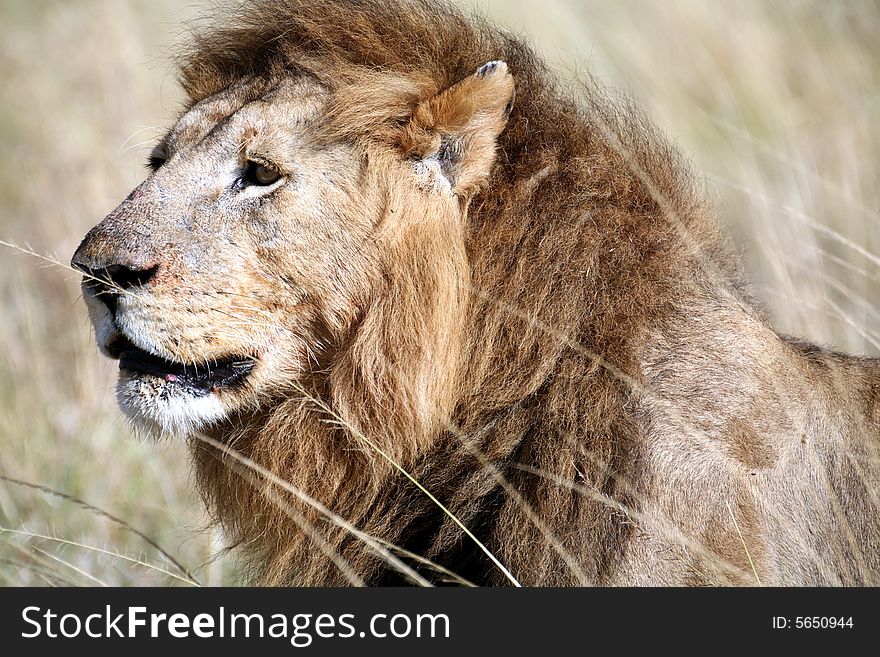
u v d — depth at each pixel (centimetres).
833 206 1335
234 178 732
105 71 1820
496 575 698
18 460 1091
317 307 726
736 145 1463
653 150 794
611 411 686
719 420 684
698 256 746
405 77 743
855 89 1612
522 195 734
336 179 723
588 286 714
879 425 759
